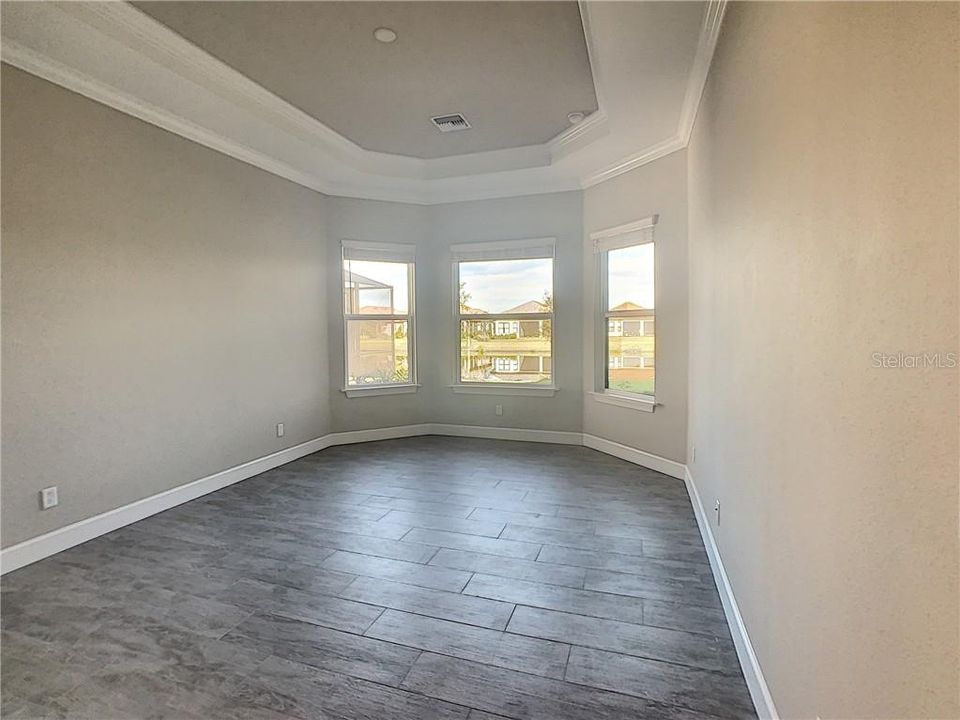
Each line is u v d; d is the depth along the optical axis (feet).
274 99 12.43
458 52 10.55
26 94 9.25
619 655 6.61
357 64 10.99
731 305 7.24
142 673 6.33
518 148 16.51
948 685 2.36
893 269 2.81
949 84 2.33
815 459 3.95
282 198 15.79
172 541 10.21
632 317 15.87
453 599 7.99
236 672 6.34
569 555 9.48
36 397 9.43
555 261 17.93
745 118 6.30
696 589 8.23
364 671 6.35
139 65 9.92
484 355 19.35
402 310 19.60
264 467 15.05
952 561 2.32
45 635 7.10
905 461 2.70
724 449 7.86
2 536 8.94
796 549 4.40
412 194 18.95
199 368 12.92
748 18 6.12
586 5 7.95
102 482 10.56
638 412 15.46
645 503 12.15
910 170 2.64
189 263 12.64
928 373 2.50
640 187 14.97
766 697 5.30
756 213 5.77
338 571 8.93
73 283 10.03
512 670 6.34
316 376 17.35
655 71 9.89
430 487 13.52
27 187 9.28
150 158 11.61
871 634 3.06
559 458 16.29
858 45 3.22
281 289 15.75
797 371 4.38
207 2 8.75
